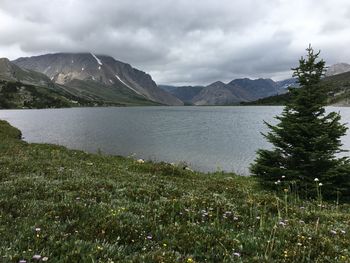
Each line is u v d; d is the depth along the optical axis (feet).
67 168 61.57
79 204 32.07
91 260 19.24
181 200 37.06
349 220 37.01
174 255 21.16
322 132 62.75
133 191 42.16
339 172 59.26
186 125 358.43
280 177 62.34
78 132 274.57
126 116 557.33
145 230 26.30
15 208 30.22
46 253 19.74
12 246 20.24
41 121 408.67
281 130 64.95
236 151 179.93
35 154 81.66
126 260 19.70
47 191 38.58
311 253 24.06
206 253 22.63
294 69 67.51
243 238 26.21
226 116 536.01
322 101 65.82
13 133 200.34
